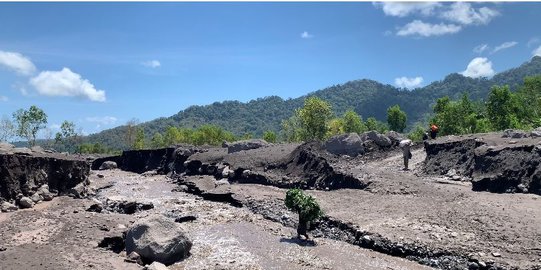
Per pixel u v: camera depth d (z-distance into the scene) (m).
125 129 144.50
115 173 68.69
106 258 21.58
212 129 117.94
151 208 37.00
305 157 47.41
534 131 41.00
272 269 21.61
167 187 50.88
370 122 128.75
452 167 40.06
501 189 32.94
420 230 25.58
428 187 35.09
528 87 93.81
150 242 22.69
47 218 28.03
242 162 53.06
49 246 22.45
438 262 22.06
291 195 26.78
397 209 30.08
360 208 31.31
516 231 23.94
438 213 28.34
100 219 28.55
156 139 123.69
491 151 35.97
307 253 24.11
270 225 30.45
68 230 25.58
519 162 33.56
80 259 20.92
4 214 29.02
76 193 39.75
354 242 26.19
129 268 20.59
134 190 48.25
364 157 50.44
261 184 47.03
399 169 44.03
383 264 22.36
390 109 128.75
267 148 57.38
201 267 21.95
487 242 22.98
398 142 52.84
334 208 32.03
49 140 111.12
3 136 89.81
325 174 42.56
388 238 24.84
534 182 31.84
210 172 55.38
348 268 21.83
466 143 41.62
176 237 23.09
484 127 80.31
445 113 92.12
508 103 86.38
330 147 51.72
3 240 23.39
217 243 26.00
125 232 25.59
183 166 62.56
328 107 92.56
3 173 32.06
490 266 20.58
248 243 25.97
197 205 37.69
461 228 25.30
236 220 31.75
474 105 110.25
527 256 21.03
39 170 36.19
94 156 84.81
